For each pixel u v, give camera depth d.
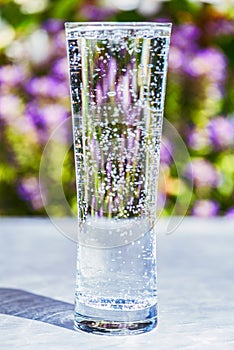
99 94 0.82
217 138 1.95
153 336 0.84
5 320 0.88
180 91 1.95
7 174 1.91
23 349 0.81
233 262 1.11
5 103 1.87
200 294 0.97
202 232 1.30
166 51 0.83
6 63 1.91
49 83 1.86
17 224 1.37
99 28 0.82
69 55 0.83
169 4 1.83
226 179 1.97
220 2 1.83
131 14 1.87
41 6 1.77
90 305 0.84
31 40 1.90
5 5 1.75
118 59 0.82
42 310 0.90
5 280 1.01
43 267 1.08
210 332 0.85
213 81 1.95
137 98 0.82
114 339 0.83
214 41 1.96
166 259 1.13
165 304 0.93
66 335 0.84
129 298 0.84
